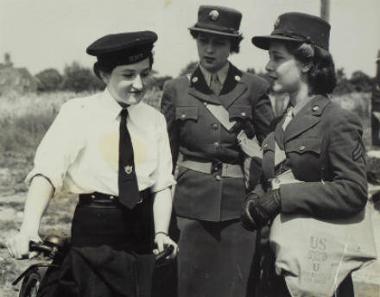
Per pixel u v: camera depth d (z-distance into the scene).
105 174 2.86
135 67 2.90
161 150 3.03
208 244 3.80
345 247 3.00
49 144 2.85
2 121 7.14
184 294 3.81
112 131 2.91
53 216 5.62
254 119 3.84
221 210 3.77
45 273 2.88
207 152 3.77
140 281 2.78
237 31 3.83
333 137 3.03
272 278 3.25
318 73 3.15
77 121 2.89
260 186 3.29
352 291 3.20
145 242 2.93
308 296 2.99
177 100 3.82
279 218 3.08
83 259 2.75
